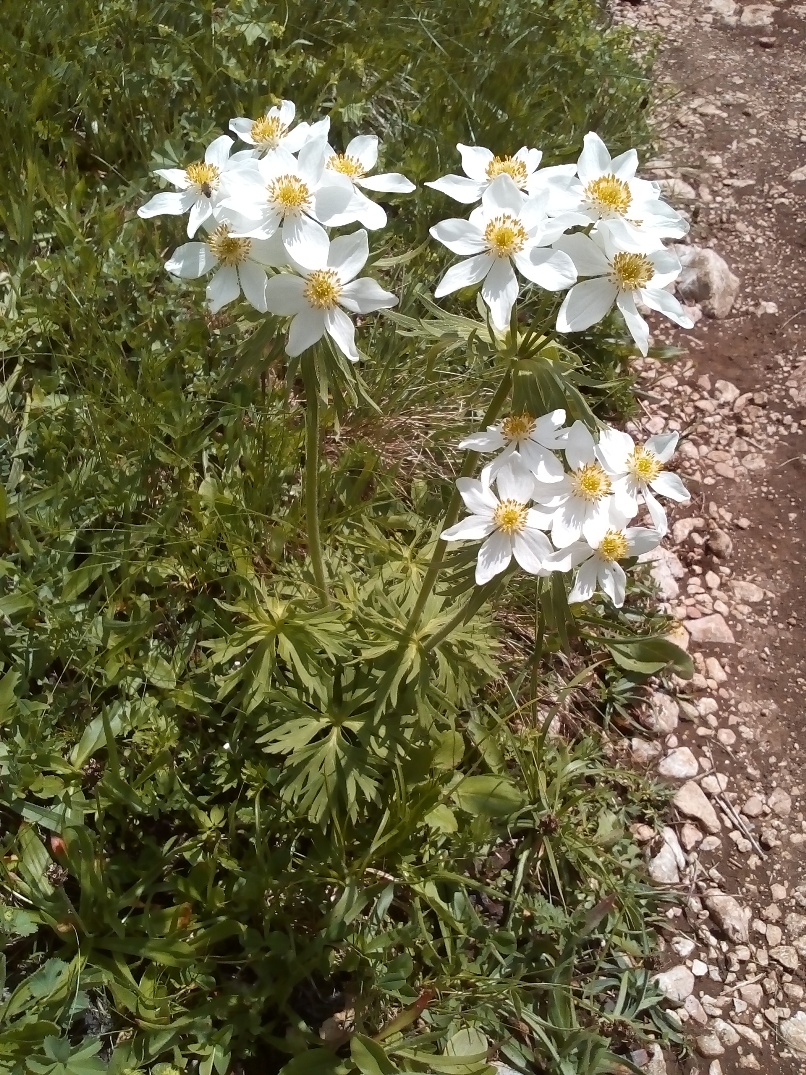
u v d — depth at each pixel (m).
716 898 0.49
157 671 0.44
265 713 0.42
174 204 0.32
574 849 0.46
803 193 0.87
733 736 0.55
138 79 0.60
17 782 0.40
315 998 0.40
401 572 0.45
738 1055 0.45
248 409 0.51
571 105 0.73
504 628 0.52
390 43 0.68
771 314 0.77
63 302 0.51
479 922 0.43
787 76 1.00
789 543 0.64
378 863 0.42
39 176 0.55
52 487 0.47
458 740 0.44
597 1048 0.42
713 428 0.69
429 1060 0.37
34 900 0.38
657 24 1.04
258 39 0.65
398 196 0.61
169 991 0.38
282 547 0.48
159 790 0.41
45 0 0.62
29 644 0.43
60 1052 0.34
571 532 0.31
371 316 0.58
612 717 0.54
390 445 0.55
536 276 0.30
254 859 0.41
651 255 0.30
